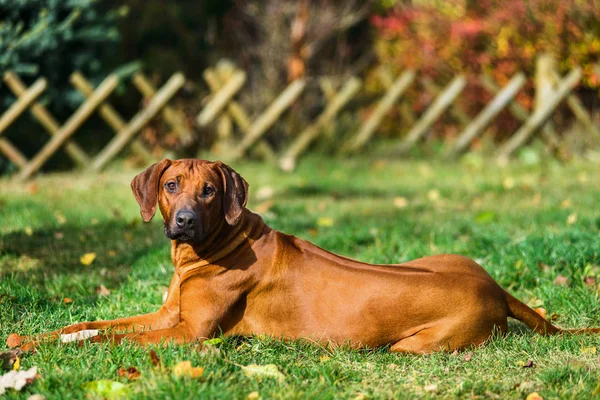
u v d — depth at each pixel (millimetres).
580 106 14078
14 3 10438
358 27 19250
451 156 13961
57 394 3900
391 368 4578
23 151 12500
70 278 6340
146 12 16641
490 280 5031
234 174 4922
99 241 7613
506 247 6867
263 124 13117
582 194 9938
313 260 4941
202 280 4809
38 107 11547
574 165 13125
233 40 17562
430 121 14109
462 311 4758
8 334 4930
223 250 4852
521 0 14172
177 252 4965
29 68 10844
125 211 9031
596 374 4422
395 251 7309
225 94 12852
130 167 12469
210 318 4758
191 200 4641
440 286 4797
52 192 10180
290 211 9258
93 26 12078
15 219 8258
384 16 18359
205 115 12797
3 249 6992
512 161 13805
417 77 14375
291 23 16906
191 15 17484
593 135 14188
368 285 4805
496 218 8484
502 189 10672
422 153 14695
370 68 17844
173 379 3994
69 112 13312
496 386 4262
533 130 14000
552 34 14094
